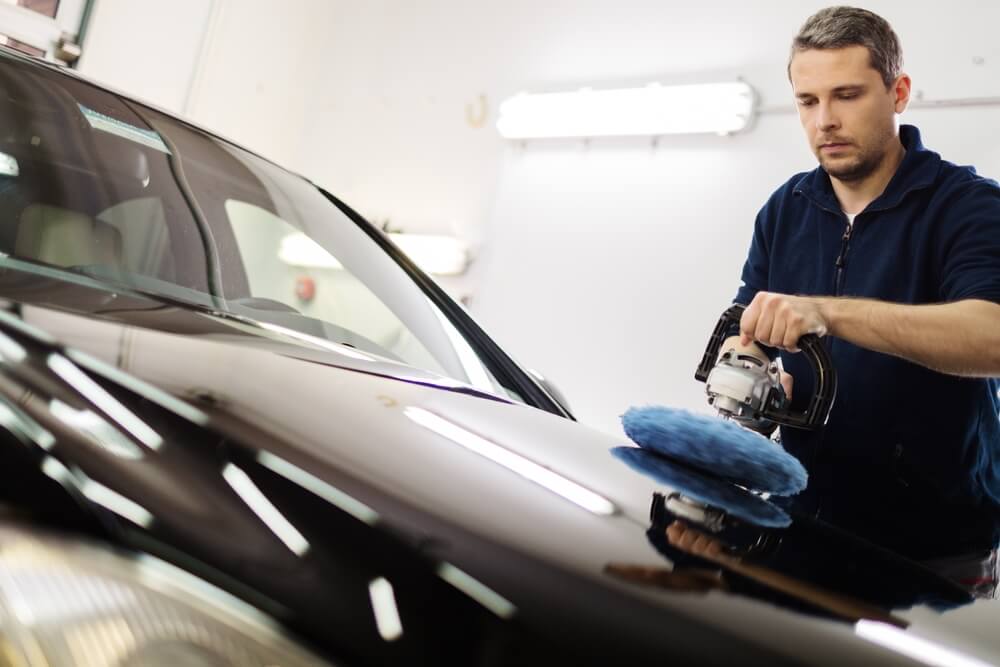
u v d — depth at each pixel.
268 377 0.64
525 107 3.88
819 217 1.61
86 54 4.02
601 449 0.79
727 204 3.33
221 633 0.41
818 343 1.08
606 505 0.60
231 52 4.64
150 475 0.47
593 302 3.64
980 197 1.40
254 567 0.44
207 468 0.48
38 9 3.81
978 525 1.48
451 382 0.93
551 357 3.72
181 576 0.43
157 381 0.55
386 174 4.63
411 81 4.63
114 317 0.70
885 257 1.50
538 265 3.86
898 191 1.48
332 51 5.03
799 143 3.19
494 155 4.20
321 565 0.44
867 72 1.45
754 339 1.14
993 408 1.48
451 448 0.62
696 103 3.35
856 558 0.68
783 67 3.29
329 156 4.91
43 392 0.51
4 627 0.39
